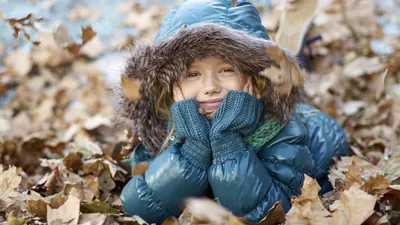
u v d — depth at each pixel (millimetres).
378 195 1713
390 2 4133
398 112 2770
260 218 1668
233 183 1673
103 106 3432
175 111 1763
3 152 2553
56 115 3477
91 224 1654
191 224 1603
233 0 1812
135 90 1761
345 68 3404
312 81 3297
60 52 3969
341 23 3771
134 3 4523
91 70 3816
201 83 1779
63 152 2598
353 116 2992
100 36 4141
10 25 1964
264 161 1795
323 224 1585
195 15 1827
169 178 1715
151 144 1918
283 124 1813
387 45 3623
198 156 1734
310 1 2500
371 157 2367
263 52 1768
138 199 1751
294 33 2494
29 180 2260
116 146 2369
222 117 1739
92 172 2189
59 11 4309
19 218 1764
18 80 3854
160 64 1791
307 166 1828
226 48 1731
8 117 3359
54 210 1682
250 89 1813
